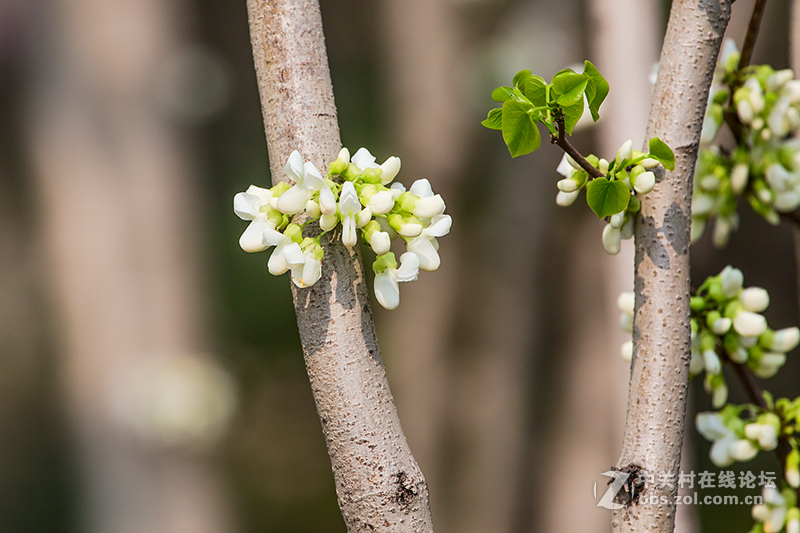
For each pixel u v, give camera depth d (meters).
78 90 2.39
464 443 2.92
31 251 3.99
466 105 2.85
